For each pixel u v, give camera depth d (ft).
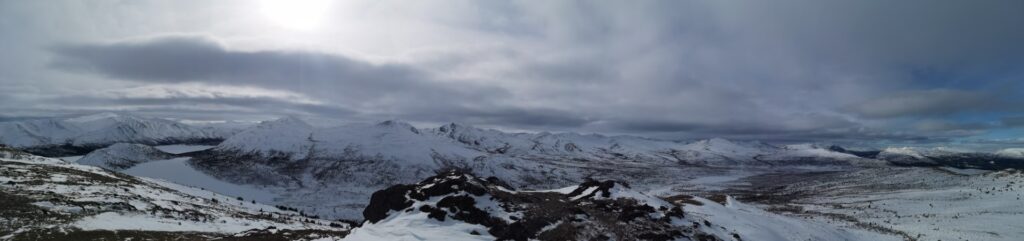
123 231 118.11
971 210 261.24
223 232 136.77
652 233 131.34
